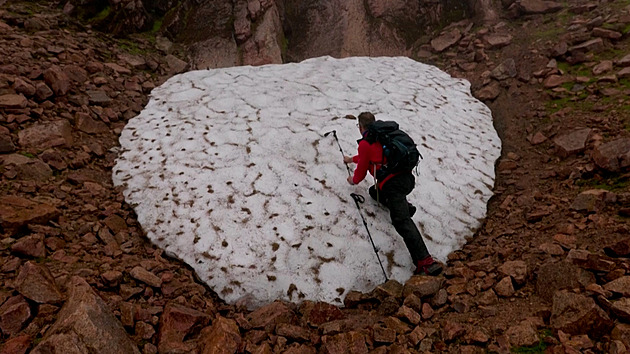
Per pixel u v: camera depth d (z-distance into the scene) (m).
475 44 9.80
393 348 3.09
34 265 3.12
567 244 4.05
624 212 4.14
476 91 8.48
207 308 3.76
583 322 2.89
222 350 2.90
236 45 9.74
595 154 5.16
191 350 2.99
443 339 3.16
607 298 3.06
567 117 6.68
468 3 10.97
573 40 8.38
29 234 3.86
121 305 3.28
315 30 10.69
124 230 4.57
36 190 4.54
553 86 7.55
